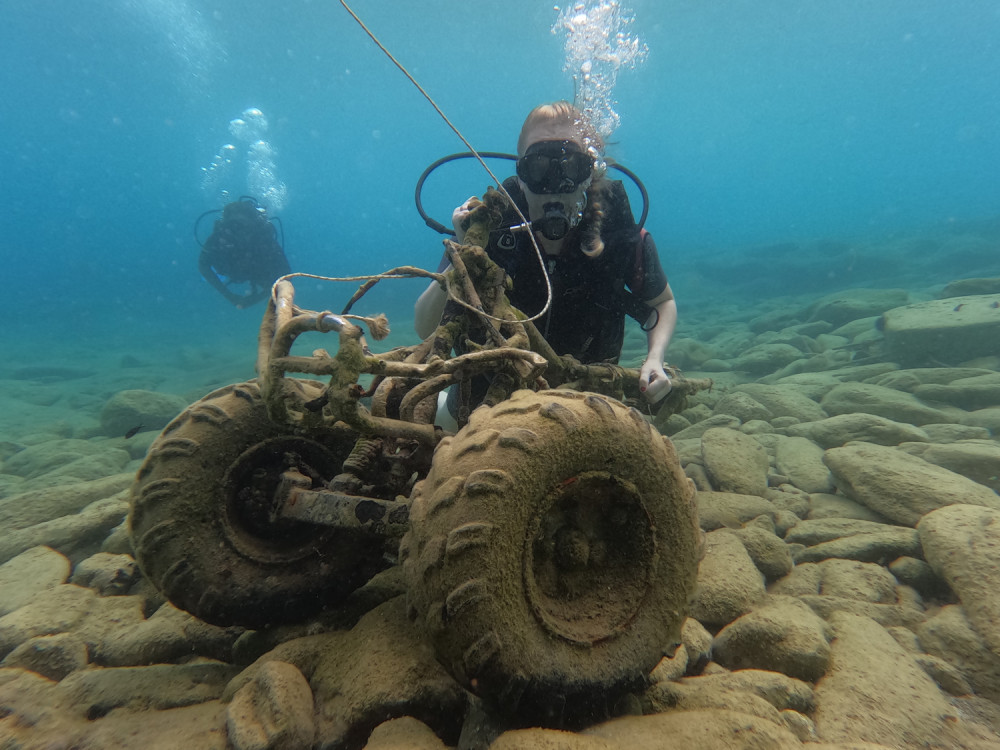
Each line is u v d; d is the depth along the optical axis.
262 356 2.02
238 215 15.34
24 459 5.10
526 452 1.32
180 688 1.77
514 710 1.31
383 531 1.70
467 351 2.60
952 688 1.80
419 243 87.06
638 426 1.46
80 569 2.62
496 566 1.26
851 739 1.51
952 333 6.21
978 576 2.09
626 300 3.50
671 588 1.50
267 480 2.06
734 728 1.34
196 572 1.87
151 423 6.48
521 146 3.26
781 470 3.70
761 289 20.08
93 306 38.38
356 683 1.53
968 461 3.39
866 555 2.59
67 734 1.54
